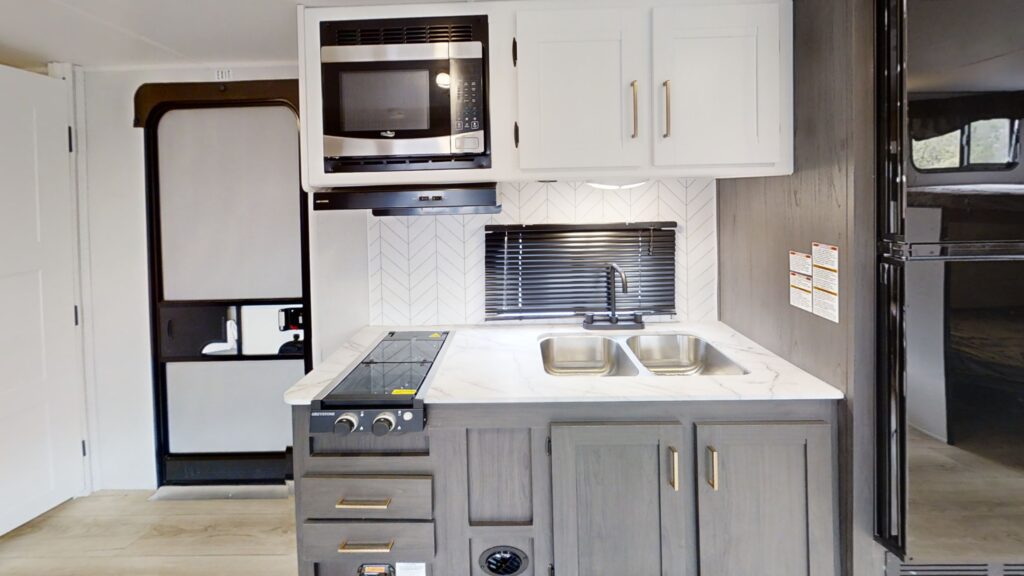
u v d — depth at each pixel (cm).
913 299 149
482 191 198
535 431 171
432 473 173
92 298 293
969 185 145
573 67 192
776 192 206
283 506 284
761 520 169
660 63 190
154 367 296
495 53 194
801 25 185
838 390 167
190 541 255
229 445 303
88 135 288
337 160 197
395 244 269
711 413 170
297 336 296
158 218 293
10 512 257
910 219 147
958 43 142
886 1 153
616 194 264
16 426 260
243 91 283
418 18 194
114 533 261
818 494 168
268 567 236
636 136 192
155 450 298
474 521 174
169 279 296
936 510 150
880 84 156
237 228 294
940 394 149
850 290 162
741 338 233
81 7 207
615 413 171
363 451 175
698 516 169
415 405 168
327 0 190
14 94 256
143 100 285
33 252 266
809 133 182
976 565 159
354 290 271
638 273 264
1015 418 147
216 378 301
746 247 234
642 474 170
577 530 171
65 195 280
